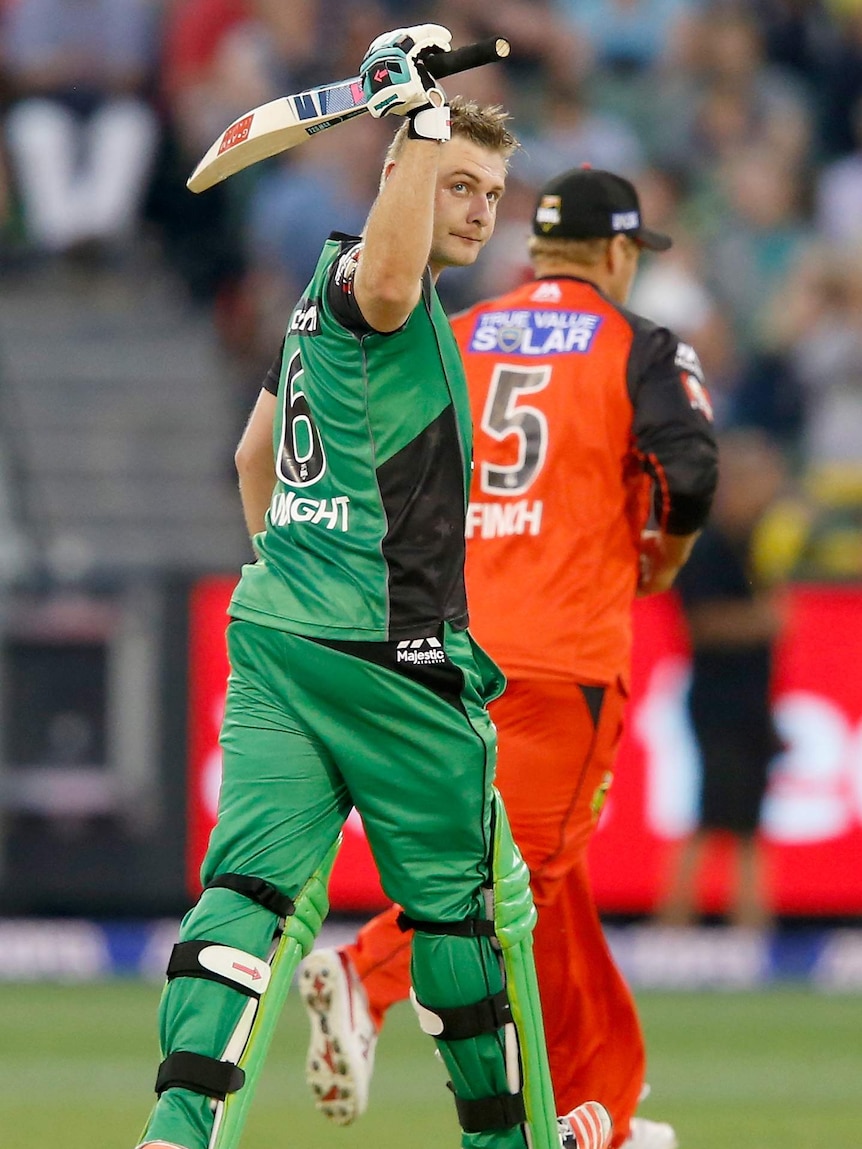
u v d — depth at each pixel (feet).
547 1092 42.70
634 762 109.29
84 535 140.87
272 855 39.45
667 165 161.68
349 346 39.86
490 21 161.48
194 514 143.95
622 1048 52.70
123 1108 68.13
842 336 151.02
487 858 41.45
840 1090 73.77
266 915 39.19
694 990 108.17
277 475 41.81
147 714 111.96
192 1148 37.29
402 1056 84.99
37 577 112.68
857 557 127.44
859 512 131.64
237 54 157.07
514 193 153.17
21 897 112.68
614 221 56.65
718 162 162.71
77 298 154.10
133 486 144.25
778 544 126.11
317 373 40.47
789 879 109.81
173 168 155.33
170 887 112.06
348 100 39.70
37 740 112.68
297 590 40.34
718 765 107.04
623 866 109.60
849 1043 88.02
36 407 147.74
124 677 112.16
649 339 54.85
